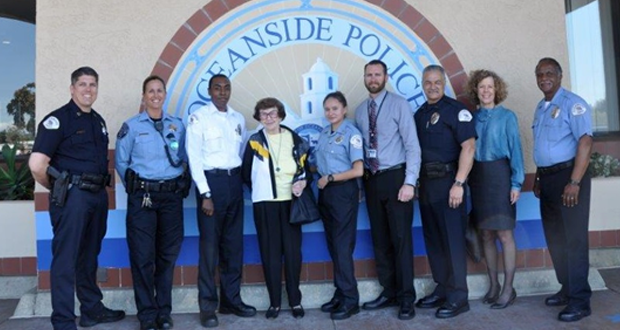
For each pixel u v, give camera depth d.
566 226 4.11
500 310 4.40
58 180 3.76
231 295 4.41
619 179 5.78
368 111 4.40
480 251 4.68
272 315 4.37
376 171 4.33
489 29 4.97
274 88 4.86
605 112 6.51
